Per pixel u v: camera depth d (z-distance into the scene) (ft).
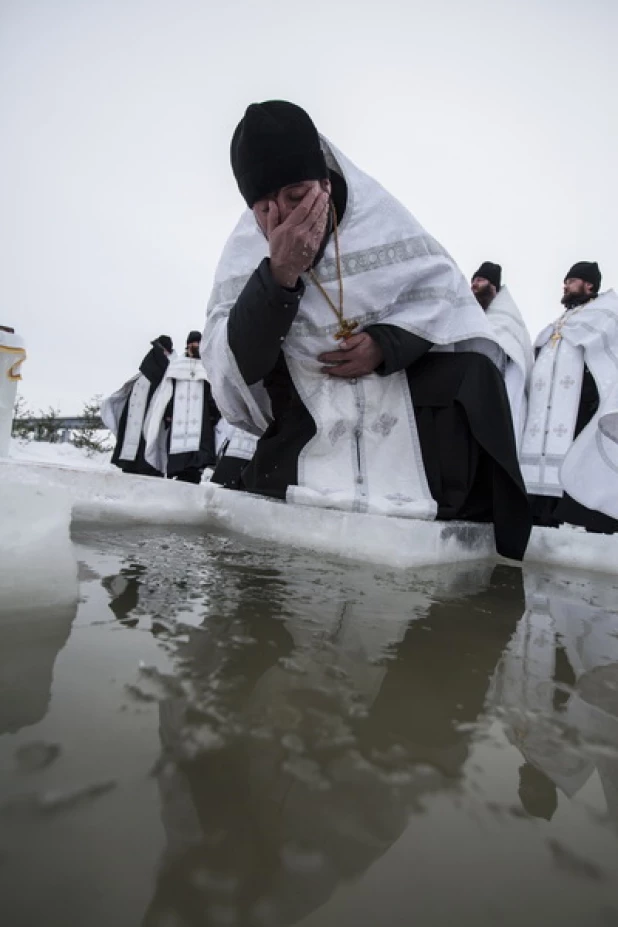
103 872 0.97
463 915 0.97
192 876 0.98
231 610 2.80
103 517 5.65
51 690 1.70
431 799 1.31
